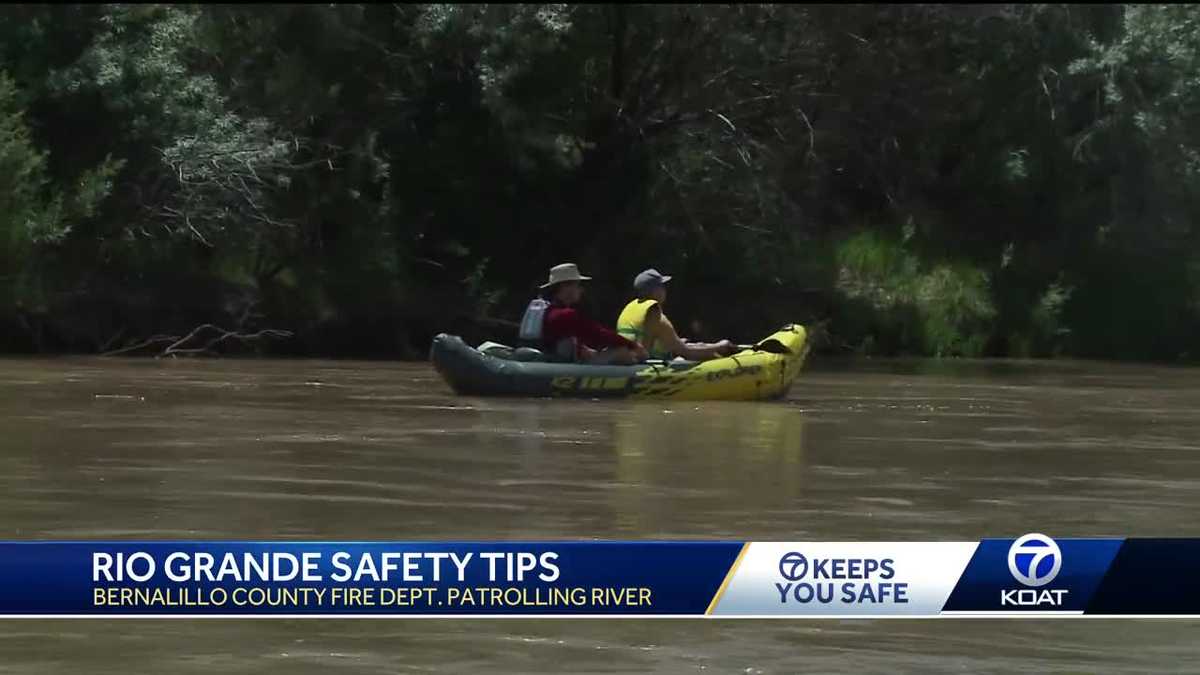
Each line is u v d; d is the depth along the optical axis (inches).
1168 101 1358.3
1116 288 1373.0
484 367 737.0
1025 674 264.4
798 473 480.4
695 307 1299.2
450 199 1269.7
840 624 294.5
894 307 1336.1
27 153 1054.4
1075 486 463.2
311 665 264.4
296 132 1187.9
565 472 472.7
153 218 1126.4
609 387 733.9
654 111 1373.0
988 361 1267.2
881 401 774.5
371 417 633.6
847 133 1467.8
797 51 1396.4
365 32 1206.3
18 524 370.9
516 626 289.7
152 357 1080.2
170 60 1126.4
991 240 1454.2
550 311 748.6
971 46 1449.3
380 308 1186.6
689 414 673.6
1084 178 1435.8
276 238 1174.3
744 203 1341.0
